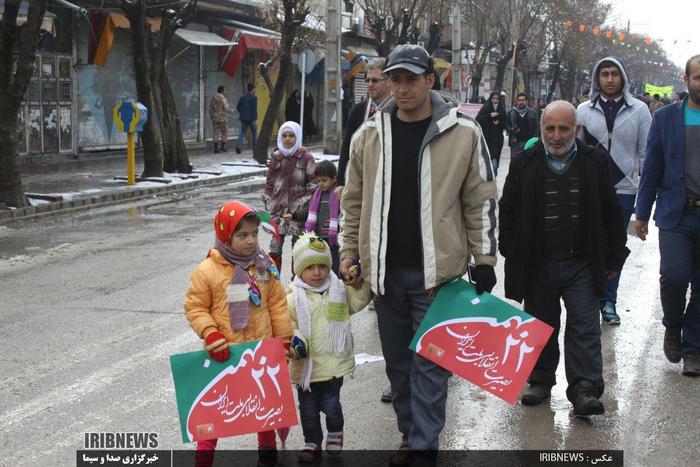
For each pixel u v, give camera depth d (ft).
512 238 18.16
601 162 17.61
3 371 20.90
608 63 24.21
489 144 51.52
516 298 18.11
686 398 19.11
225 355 14.24
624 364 21.59
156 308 27.07
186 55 95.04
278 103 80.23
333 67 90.43
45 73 73.61
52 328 24.72
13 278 31.55
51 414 18.13
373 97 21.58
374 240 14.99
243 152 94.84
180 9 66.33
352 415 18.11
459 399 19.17
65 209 49.85
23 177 62.39
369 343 23.45
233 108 105.40
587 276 17.70
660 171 20.67
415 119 14.93
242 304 14.56
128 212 49.39
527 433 17.16
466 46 166.71
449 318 14.97
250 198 56.44
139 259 35.12
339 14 90.17
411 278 15.14
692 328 20.75
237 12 97.86
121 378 20.40
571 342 17.87
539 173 17.70
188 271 32.76
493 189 15.01
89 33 77.61
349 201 15.85
